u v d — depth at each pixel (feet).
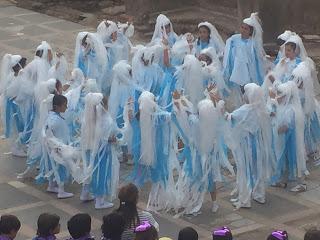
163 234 53.72
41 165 60.08
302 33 91.35
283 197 59.62
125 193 42.42
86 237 39.58
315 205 58.54
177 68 66.90
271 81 64.54
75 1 112.06
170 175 56.75
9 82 65.21
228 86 72.38
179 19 99.09
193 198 56.49
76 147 58.80
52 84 62.08
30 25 104.68
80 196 59.16
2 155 67.31
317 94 72.13
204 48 71.82
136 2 99.66
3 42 97.19
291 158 60.18
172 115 56.03
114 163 57.00
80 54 71.26
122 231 39.45
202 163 55.57
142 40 97.66
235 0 96.73
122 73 64.54
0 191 60.49
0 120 73.26
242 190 57.57
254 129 57.21
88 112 56.13
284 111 59.82
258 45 72.18
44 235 39.55
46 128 58.39
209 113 54.75
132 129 56.90
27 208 57.62
